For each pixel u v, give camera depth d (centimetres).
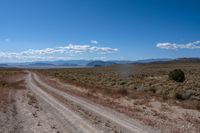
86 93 3531
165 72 8488
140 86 4091
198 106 2255
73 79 6694
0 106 2056
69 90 4003
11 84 4491
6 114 1736
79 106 2270
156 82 4919
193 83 4591
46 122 1515
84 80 6309
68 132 1277
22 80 6231
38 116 1709
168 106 2359
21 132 1262
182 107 2295
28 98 2753
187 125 1595
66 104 2375
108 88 4012
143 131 1352
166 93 3344
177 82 4956
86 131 1303
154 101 2664
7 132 1253
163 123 1627
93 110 2066
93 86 4438
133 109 2206
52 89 4112
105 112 1984
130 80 5634
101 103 2561
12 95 2959
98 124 1487
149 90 3603
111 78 6425
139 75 7306
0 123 1448
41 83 5500
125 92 3300
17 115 1723
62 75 9338
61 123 1495
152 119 1759
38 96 3012
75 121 1561
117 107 2311
